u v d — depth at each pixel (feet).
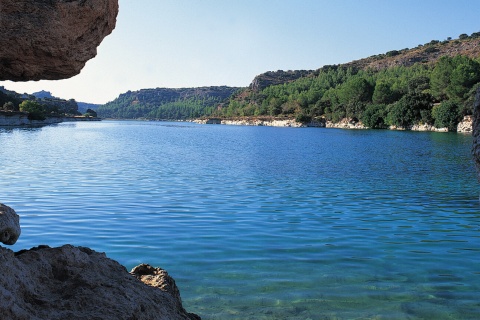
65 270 17.22
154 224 53.57
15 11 17.80
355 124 540.93
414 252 44.60
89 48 20.68
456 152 181.27
